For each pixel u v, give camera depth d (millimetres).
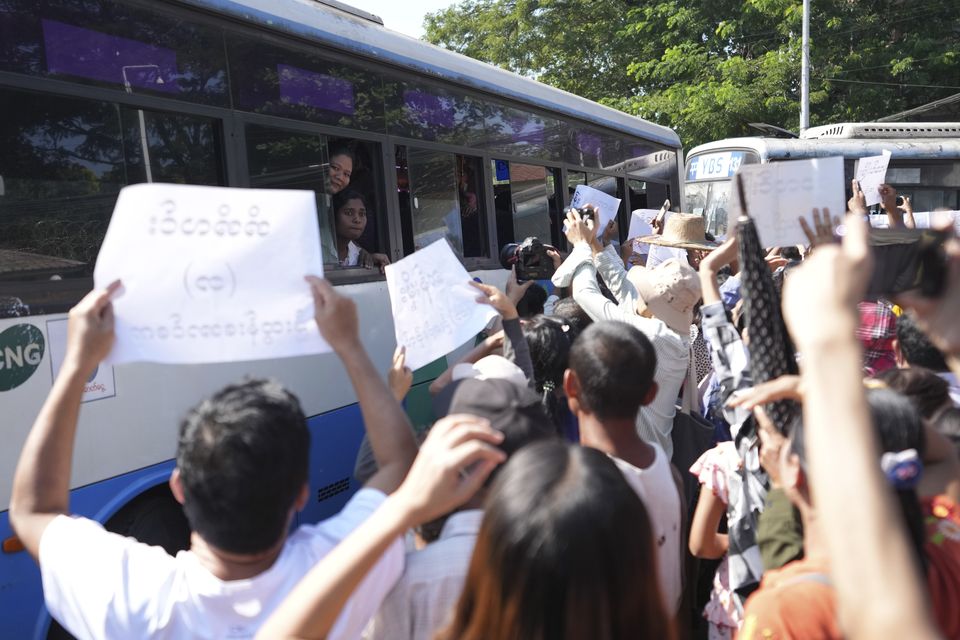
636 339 2326
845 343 963
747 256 1947
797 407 1918
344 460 4617
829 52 20750
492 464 1365
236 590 1568
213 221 1649
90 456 3189
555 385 3031
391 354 5047
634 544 1251
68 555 1652
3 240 2986
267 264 1691
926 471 1859
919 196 12047
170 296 1659
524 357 2736
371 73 5078
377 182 5090
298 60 4488
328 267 4625
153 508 3574
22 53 3098
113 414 3293
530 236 6887
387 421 1768
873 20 20953
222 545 1553
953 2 21047
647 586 1260
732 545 2426
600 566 1211
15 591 2924
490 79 6441
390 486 1730
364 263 4941
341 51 4805
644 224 7715
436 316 2639
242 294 1688
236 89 4062
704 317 2492
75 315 1641
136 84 3543
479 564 1280
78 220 3264
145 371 3445
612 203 6613
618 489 1274
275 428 1562
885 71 20875
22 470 1702
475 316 2666
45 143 3160
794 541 2010
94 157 3348
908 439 1789
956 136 12875
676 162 11148
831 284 1003
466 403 1953
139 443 3396
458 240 5914
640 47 24422
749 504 2410
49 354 3094
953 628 1631
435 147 5684
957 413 2404
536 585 1211
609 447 2297
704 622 3428
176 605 1598
